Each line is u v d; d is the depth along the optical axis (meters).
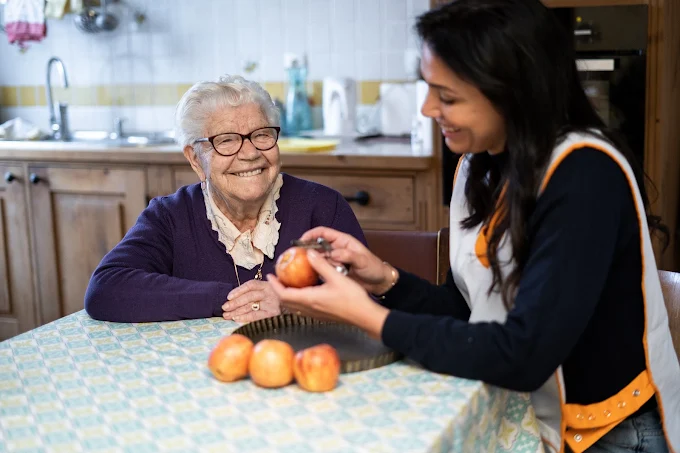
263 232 1.78
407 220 2.91
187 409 1.09
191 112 1.71
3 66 4.18
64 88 4.09
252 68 3.74
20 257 3.48
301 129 3.61
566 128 1.23
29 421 1.07
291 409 1.09
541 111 1.20
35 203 3.41
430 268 1.91
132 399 1.13
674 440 1.31
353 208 2.96
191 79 3.87
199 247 1.79
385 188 2.91
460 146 1.28
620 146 1.28
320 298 1.21
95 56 4.00
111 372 1.24
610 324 1.28
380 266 1.39
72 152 3.27
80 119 4.09
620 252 1.24
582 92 1.29
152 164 3.18
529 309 1.14
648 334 1.28
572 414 1.31
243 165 1.69
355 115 3.49
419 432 1.01
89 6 3.88
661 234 2.71
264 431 1.02
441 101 1.23
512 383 1.15
